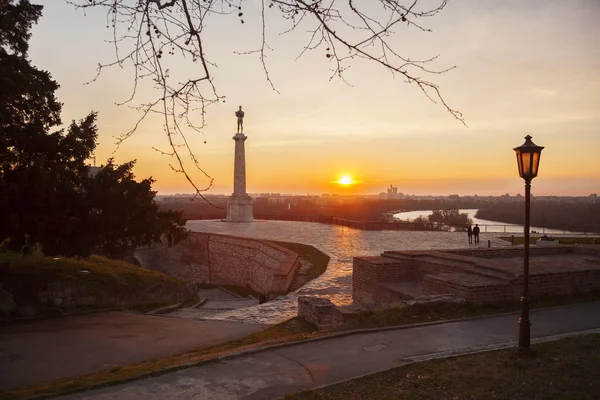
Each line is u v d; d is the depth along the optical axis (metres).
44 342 10.27
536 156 6.93
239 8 3.30
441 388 5.55
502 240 31.83
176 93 3.31
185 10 3.11
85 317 13.96
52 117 14.98
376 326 8.74
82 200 12.79
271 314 13.68
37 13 14.23
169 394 5.69
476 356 6.71
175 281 20.30
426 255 13.21
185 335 10.94
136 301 17.05
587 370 5.91
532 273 10.33
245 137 52.25
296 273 21.05
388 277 12.60
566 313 9.27
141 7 3.19
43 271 15.45
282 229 42.22
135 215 13.62
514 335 7.88
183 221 14.91
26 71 13.75
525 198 6.94
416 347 7.34
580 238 30.11
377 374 6.11
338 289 17.02
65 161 13.70
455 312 9.34
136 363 8.23
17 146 12.95
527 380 5.67
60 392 5.84
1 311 13.09
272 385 5.92
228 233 38.12
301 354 7.11
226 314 14.13
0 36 13.73
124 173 13.68
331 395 5.46
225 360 6.88
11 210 12.00
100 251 21.81
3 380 7.43
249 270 27.20
